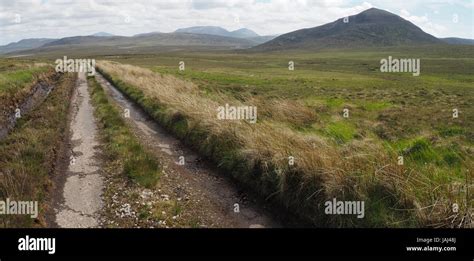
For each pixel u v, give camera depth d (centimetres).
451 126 1545
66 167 1175
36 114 1820
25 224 758
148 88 2472
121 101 2508
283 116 1507
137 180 1033
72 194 967
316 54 17775
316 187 835
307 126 1452
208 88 2755
